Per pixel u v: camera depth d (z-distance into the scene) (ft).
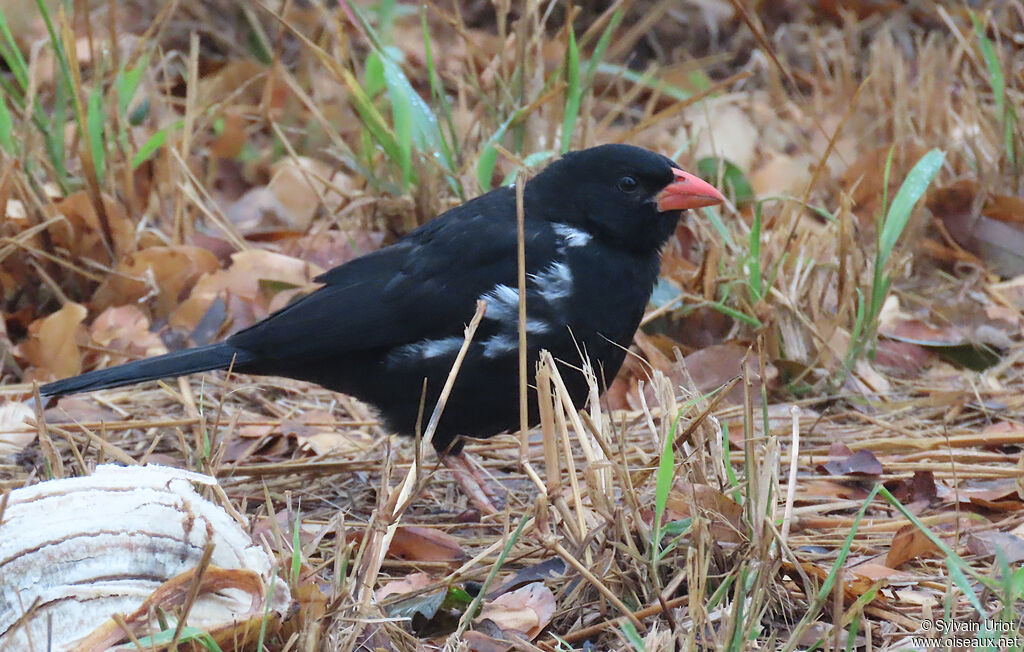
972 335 37.50
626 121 54.13
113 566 19.56
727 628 18.86
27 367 35.17
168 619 18.70
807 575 21.77
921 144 46.11
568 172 29.25
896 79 49.80
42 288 37.68
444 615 21.57
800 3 61.67
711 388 34.35
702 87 53.67
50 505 19.86
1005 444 30.55
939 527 26.02
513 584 22.89
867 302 36.14
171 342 36.27
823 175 46.85
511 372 28.30
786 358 34.86
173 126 43.70
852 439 31.76
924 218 42.75
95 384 28.40
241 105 53.01
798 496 28.14
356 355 29.17
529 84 43.45
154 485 20.47
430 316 28.30
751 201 45.37
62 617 18.83
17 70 39.96
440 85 41.83
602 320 28.53
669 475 20.48
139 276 37.35
